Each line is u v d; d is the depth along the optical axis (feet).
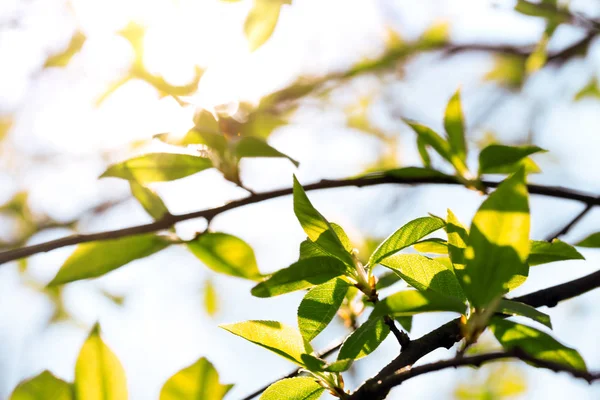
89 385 2.50
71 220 4.18
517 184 2.43
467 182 2.90
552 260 2.58
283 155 2.74
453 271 2.56
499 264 2.46
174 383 2.53
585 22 3.27
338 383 2.54
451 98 2.90
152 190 2.76
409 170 2.89
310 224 2.53
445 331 2.54
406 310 2.44
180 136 2.76
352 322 2.77
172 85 2.87
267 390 2.55
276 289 2.56
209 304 4.85
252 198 2.77
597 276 2.64
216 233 2.75
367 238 3.34
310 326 2.56
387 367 2.51
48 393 2.49
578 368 2.49
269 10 2.87
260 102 3.36
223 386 2.53
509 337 2.51
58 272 2.71
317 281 2.56
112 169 2.75
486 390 4.78
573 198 3.00
